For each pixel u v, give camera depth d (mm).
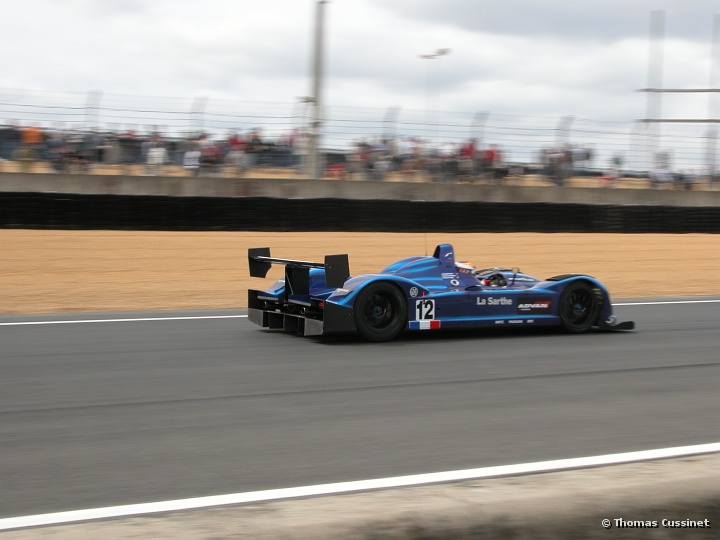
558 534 2928
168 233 17406
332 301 7344
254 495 3457
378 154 23812
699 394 5613
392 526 2836
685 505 3107
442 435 4469
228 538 2748
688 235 21969
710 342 7930
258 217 18141
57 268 13297
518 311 8031
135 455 4039
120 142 20969
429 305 7684
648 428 4680
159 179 20219
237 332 8133
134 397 5262
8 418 4715
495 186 23500
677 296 12508
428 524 2854
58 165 20516
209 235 17391
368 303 7523
